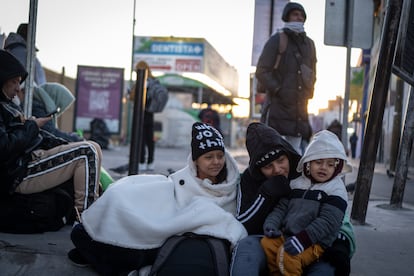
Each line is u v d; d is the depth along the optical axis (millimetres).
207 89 38969
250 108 18031
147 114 10125
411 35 5176
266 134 3268
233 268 2836
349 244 3086
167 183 3307
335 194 2982
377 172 15125
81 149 3973
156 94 9969
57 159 3914
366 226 5082
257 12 9062
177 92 38531
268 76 6094
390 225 5180
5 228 3926
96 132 20562
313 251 2855
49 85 5465
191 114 35406
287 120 6105
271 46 6133
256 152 3234
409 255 3982
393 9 4922
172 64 37562
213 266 2857
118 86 20625
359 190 5180
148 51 37969
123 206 3082
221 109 49344
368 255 3947
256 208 3127
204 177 3357
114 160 13508
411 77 5266
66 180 3986
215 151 3260
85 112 20625
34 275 3295
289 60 6098
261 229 3189
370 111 5086
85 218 3178
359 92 27516
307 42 6270
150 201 3182
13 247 3516
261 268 2947
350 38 6109
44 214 3932
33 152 3926
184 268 2830
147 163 10469
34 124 3805
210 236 3021
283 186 3109
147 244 3055
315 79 6352
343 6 6160
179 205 3262
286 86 6082
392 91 19531
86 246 3217
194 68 37438
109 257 3168
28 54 4715
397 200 6391
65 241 3756
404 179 6367
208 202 3146
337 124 8539
